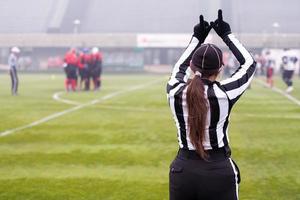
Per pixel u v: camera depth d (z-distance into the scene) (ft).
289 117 118.01
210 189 28.86
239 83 29.58
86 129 100.01
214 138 28.96
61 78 330.34
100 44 435.94
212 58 29.09
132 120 113.29
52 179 61.26
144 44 431.84
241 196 53.93
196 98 28.22
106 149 79.46
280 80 298.56
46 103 153.28
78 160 71.87
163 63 444.55
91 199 53.11
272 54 391.65
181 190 29.53
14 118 117.08
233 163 29.89
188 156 29.48
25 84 255.91
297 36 417.08
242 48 30.89
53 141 86.99
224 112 28.91
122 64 433.07
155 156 74.13
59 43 445.37
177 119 29.96
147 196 54.08
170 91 30.07
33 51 453.58
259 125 104.73
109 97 174.40
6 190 56.49
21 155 75.41
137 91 203.72
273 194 54.65
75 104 150.30
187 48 32.12
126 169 66.39
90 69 206.80
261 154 74.95
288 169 65.72
